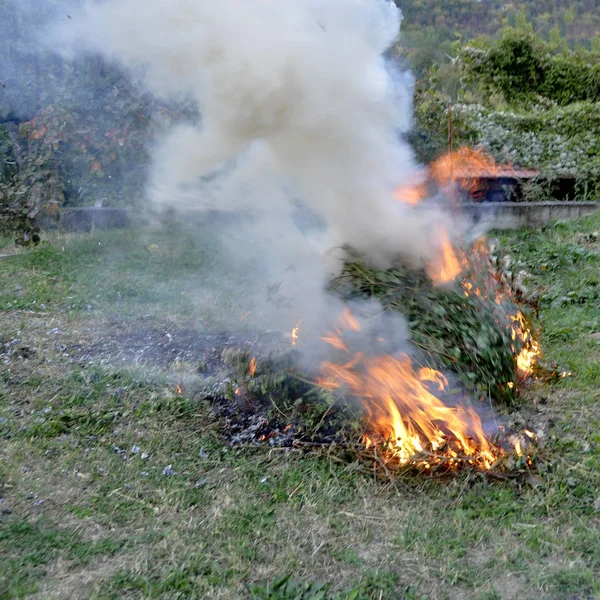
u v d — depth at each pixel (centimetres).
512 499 355
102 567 303
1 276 696
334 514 343
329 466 380
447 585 296
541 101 1438
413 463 374
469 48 1438
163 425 425
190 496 356
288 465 381
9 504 345
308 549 318
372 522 337
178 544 317
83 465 382
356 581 296
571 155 1084
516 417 416
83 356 524
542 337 562
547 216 927
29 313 609
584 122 1142
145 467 382
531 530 330
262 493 359
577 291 673
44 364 507
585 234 863
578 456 389
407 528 331
